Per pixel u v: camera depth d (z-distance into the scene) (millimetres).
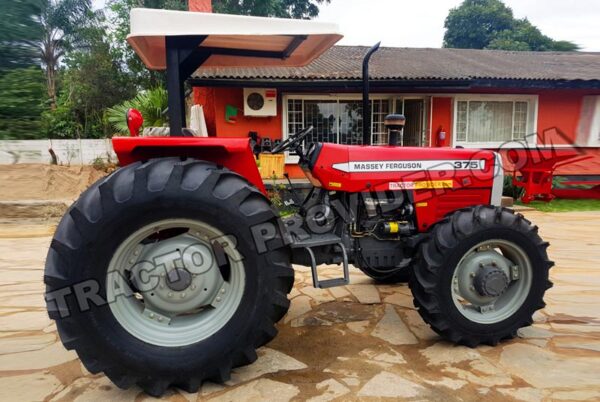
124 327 1966
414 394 1962
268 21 2195
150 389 1959
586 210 7238
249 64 3160
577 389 2010
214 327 2047
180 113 2287
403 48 11031
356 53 10000
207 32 2121
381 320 2842
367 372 2162
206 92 7859
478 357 2324
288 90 7789
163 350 1962
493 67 8992
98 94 13445
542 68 9195
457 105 8562
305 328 2717
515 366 2225
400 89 7961
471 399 1926
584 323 2771
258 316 2031
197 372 1981
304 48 2826
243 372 2174
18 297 3291
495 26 30891
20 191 7902
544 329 2684
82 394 2004
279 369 2199
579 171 8969
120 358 1896
